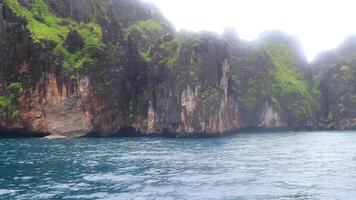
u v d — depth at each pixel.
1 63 127.81
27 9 161.62
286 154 83.94
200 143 110.06
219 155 79.88
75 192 45.00
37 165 63.28
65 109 128.25
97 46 135.75
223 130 152.38
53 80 128.12
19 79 128.62
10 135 125.06
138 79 145.25
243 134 165.75
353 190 47.88
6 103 124.31
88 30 155.88
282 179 54.22
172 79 141.00
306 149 96.38
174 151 86.12
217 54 144.75
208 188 47.69
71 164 64.81
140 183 50.12
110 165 64.31
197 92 139.12
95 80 132.25
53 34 145.50
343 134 169.62
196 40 143.00
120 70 138.00
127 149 89.31
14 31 131.38
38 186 47.84
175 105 139.62
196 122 138.12
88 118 130.12
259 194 45.16
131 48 145.50
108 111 134.50
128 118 140.88
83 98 129.25
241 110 199.75
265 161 71.88
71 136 127.19
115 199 42.12
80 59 132.50
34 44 130.62
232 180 52.75
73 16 183.88
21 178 52.69
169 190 46.41
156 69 146.50
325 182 52.59
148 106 143.00
